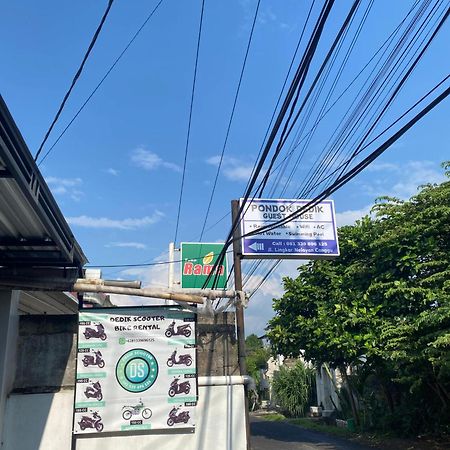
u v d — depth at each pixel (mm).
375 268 16078
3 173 5238
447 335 11156
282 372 36719
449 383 14586
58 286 8672
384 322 14617
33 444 8523
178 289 9398
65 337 9031
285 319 19016
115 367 8891
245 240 14000
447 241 14930
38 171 5602
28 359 8891
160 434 8773
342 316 16172
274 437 19922
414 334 12930
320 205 14703
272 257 14055
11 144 4840
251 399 45531
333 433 20797
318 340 17172
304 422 26594
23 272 8680
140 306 9180
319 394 33281
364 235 17609
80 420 8609
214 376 9289
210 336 9508
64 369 8891
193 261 24484
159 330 9125
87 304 12250
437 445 14977
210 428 8914
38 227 7133
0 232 7332
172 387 8922
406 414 17469
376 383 21766
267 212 14312
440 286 13922
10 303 8656
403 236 15078
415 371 14539
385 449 15547
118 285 8891
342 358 18938
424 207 15438
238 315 10531
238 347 10164
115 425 8664
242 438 8953
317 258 14508
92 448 8602
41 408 8680
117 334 9023
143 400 8812
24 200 6148
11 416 8578
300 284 18547
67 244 7805
